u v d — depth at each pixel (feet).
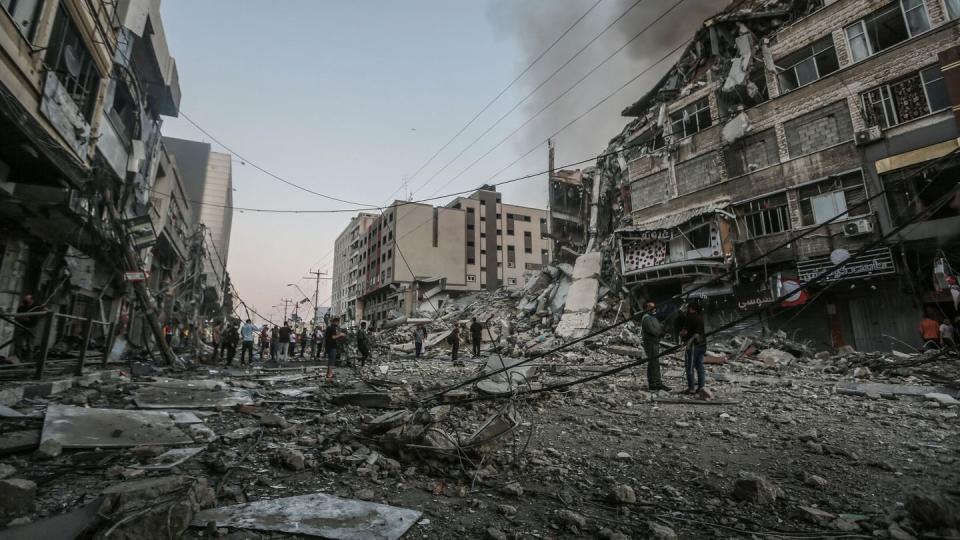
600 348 55.83
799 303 53.36
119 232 38.73
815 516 8.58
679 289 66.95
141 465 11.27
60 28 31.65
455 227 186.80
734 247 60.85
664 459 12.78
